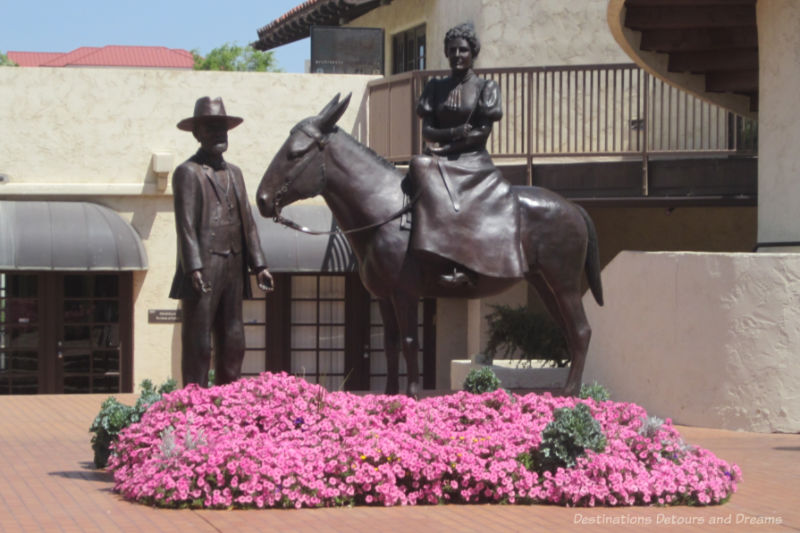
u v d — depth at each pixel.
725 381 11.22
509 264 10.21
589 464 7.86
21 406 13.29
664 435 8.42
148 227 18.44
